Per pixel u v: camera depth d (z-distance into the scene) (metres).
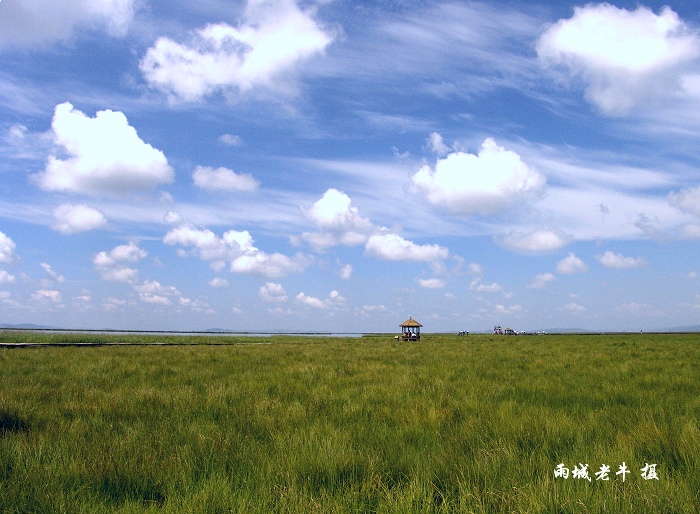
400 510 3.50
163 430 5.91
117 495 3.98
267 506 3.62
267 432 6.12
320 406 7.97
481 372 13.89
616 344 33.53
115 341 40.53
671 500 3.55
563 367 15.27
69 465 4.40
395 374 13.21
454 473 4.34
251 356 20.67
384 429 6.09
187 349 26.80
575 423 6.13
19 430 5.71
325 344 37.69
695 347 28.31
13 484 3.92
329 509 3.49
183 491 3.99
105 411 7.36
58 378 11.95
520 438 5.48
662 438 5.14
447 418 6.80
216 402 8.16
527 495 3.65
